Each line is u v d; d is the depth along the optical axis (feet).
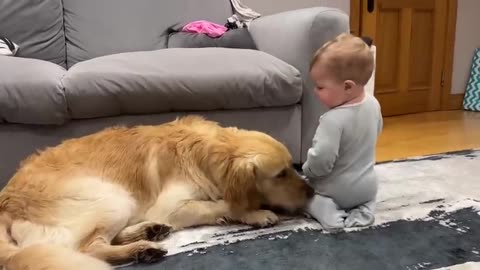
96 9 8.83
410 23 13.89
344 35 5.30
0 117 6.09
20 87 5.96
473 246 4.83
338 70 5.08
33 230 4.58
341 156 5.35
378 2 13.20
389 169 7.63
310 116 7.19
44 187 4.82
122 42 8.82
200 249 4.89
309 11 7.14
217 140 5.46
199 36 8.35
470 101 14.98
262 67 6.77
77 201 4.79
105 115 6.46
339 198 5.48
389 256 4.63
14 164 6.35
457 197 6.26
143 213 5.28
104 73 6.21
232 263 4.57
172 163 5.38
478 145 9.64
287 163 5.40
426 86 14.67
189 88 6.43
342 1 12.67
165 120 6.66
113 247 4.64
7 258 4.15
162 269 4.50
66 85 6.09
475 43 15.25
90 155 5.26
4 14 8.29
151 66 6.43
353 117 5.22
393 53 13.83
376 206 5.95
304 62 7.02
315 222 5.51
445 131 11.30
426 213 5.71
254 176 5.22
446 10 14.53
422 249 4.77
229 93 6.61
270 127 7.07
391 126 12.13
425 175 7.27
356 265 4.47
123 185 5.15
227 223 5.50
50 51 8.49
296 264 4.51
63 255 4.09
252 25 8.97
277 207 5.61
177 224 5.30
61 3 8.70
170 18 9.23
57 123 6.23
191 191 5.34
